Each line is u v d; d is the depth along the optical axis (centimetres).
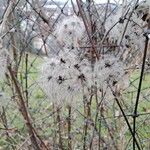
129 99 40
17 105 34
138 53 30
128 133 40
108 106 34
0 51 29
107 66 26
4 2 34
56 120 37
